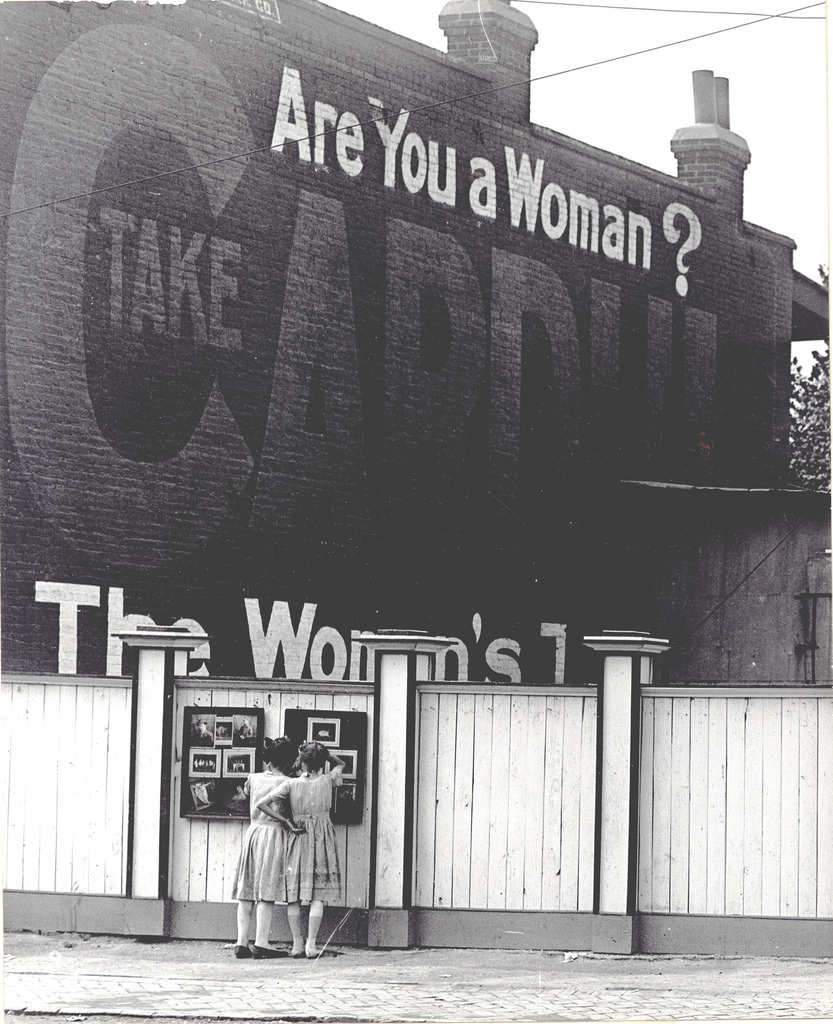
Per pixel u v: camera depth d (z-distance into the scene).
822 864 10.73
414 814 11.09
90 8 16.12
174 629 12.34
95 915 11.16
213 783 11.17
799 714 10.83
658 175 22.75
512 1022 8.73
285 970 10.16
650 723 10.98
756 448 24.03
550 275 21.09
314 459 18.12
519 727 11.11
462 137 20.02
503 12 20.61
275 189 17.80
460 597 19.75
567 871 10.98
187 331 16.91
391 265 19.05
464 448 19.89
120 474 16.25
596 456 21.58
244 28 17.55
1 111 15.35
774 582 21.31
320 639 18.08
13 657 15.24
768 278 24.36
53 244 15.76
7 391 15.37
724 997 9.44
